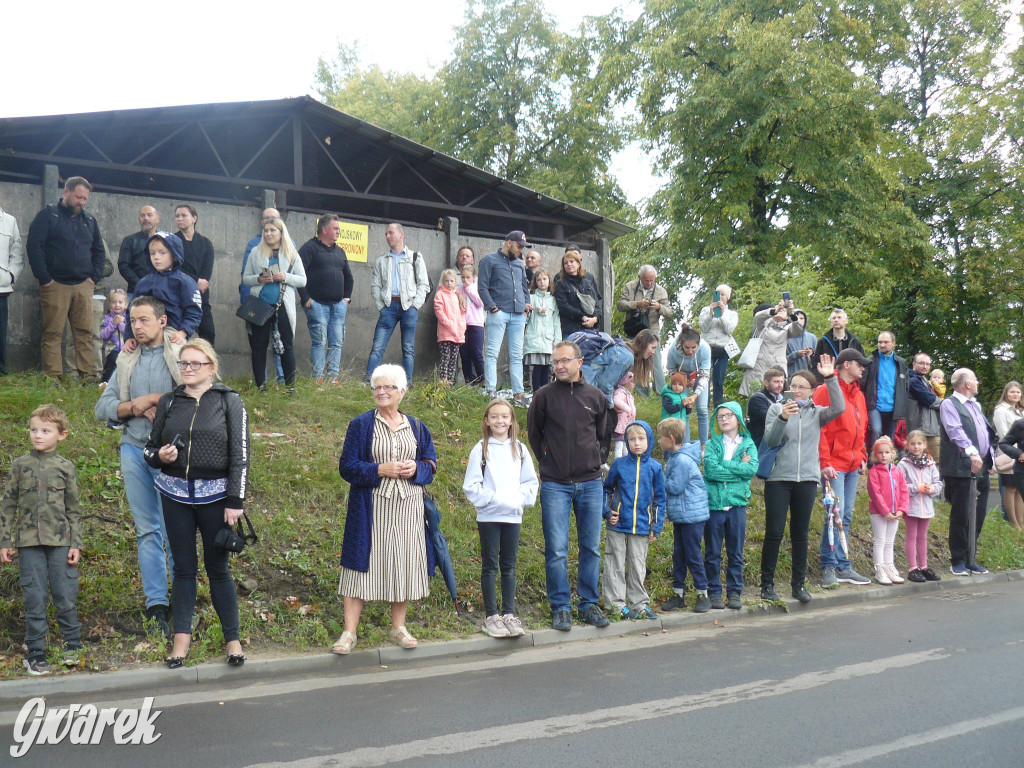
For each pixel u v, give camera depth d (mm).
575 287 11320
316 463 8125
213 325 10234
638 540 7262
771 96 20406
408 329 11344
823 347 11156
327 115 12734
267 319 9438
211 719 4406
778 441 7949
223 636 5570
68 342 10000
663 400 9875
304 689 5031
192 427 5312
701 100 20719
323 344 10648
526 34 29859
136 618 5746
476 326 11883
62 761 3795
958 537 10008
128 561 6309
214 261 11133
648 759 3896
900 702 4812
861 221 20953
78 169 12328
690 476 7574
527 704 4738
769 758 3930
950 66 25078
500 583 7164
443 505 8305
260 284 9695
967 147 24328
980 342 25156
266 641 5820
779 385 8820
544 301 11750
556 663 5785
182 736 4145
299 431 8867
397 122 31578
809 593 8367
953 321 25438
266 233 9648
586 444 7004
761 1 21484
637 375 9578
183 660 5254
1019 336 24281
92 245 9453
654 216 24109
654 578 7977
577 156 29219
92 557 6234
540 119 30188
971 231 24609
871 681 5258
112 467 7363
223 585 5359
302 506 7523
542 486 7020
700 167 22281
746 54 20172
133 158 12742
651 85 21828
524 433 10414
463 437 9828
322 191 12586
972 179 24781
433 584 6926
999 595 8797
